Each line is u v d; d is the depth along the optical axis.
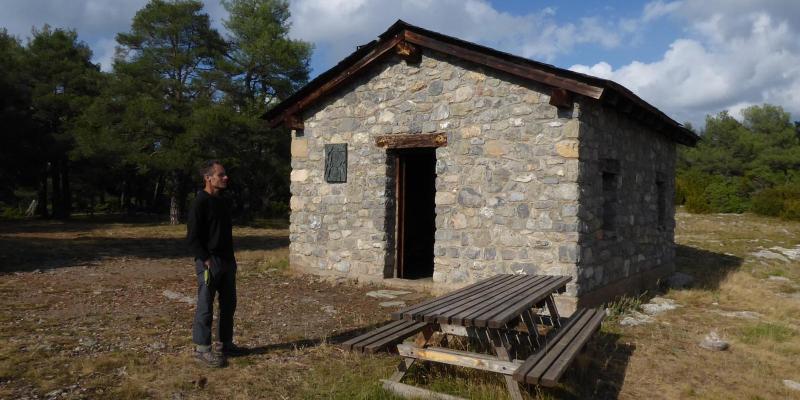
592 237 7.63
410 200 10.88
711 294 9.52
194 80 22.06
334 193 9.71
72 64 26.00
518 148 7.70
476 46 7.79
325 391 4.27
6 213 27.80
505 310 4.18
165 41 22.39
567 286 7.14
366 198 9.32
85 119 21.89
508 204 7.75
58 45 26.56
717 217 25.38
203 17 22.52
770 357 5.86
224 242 4.91
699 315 7.82
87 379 4.39
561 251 7.25
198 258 4.80
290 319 6.70
